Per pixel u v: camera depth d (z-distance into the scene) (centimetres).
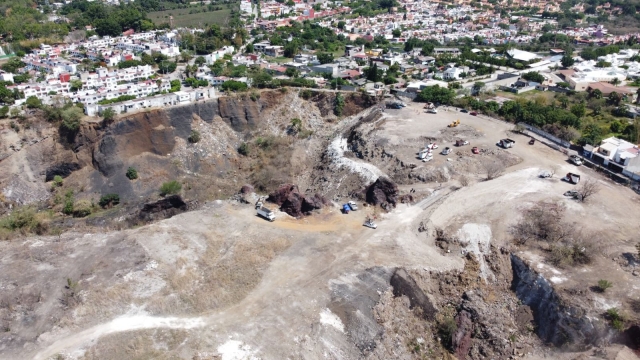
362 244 9462
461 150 13200
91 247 9512
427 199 11012
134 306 7888
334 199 11650
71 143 14038
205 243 9606
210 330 7450
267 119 16650
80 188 13612
